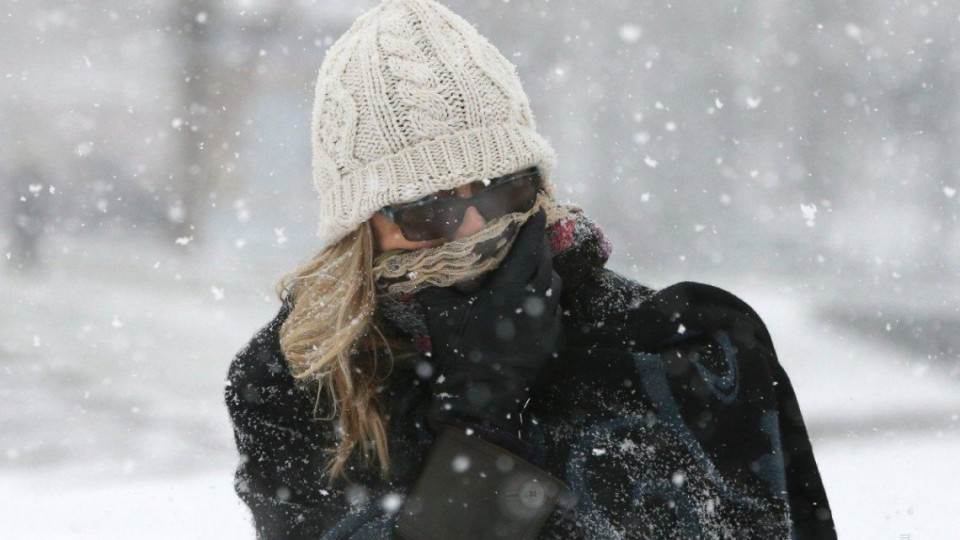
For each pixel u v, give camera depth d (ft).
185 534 61.11
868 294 302.04
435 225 27.22
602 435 26.94
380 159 27.76
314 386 29.04
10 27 350.02
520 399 26.68
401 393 28.53
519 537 25.52
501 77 28.37
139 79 357.00
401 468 27.86
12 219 261.24
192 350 160.66
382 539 26.91
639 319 27.84
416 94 27.61
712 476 26.53
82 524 65.57
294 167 355.15
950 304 266.98
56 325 173.06
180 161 349.41
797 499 28.37
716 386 26.96
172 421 112.47
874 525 64.80
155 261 265.75
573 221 29.17
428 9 28.60
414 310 28.53
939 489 78.07
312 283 29.19
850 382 166.61
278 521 28.66
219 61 357.61
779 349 207.41
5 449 95.96
